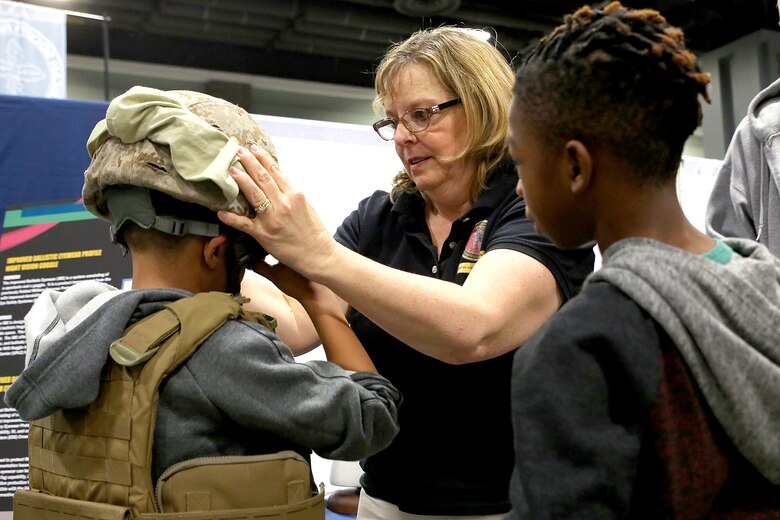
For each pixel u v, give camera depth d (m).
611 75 0.60
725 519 0.58
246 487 0.75
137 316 0.79
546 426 0.56
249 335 0.79
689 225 0.65
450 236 1.16
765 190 1.33
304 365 0.80
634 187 0.62
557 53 0.63
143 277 0.85
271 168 0.86
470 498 1.09
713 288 0.58
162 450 0.76
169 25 4.27
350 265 0.89
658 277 0.58
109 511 0.73
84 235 1.61
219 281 0.88
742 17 4.23
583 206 0.64
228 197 0.80
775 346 0.58
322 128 2.33
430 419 1.12
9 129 1.97
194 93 0.87
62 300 0.94
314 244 0.88
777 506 0.60
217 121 0.84
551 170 0.64
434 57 1.12
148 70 4.51
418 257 1.21
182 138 0.78
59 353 0.78
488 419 1.09
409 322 0.91
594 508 0.54
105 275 1.58
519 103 0.66
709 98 0.64
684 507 0.56
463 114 1.14
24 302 1.59
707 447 0.57
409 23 4.29
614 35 0.60
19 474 1.50
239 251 0.87
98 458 0.76
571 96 0.61
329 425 0.79
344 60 4.86
